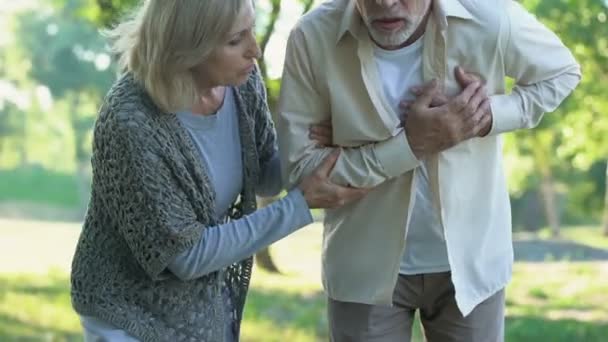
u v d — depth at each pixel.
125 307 2.55
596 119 13.06
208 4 2.35
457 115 2.49
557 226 21.34
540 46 2.58
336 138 2.65
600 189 22.66
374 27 2.44
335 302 2.89
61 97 35.12
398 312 2.86
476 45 2.53
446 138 2.52
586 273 9.79
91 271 2.58
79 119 37.12
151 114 2.48
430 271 2.76
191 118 2.57
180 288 2.59
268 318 7.39
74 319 7.76
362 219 2.72
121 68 2.59
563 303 7.97
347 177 2.59
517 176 22.77
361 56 2.54
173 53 2.40
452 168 2.63
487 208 2.71
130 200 2.46
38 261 12.32
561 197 27.41
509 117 2.58
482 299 2.74
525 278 9.53
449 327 2.86
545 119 13.45
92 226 2.60
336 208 2.74
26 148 38.69
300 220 2.59
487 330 2.85
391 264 2.71
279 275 9.84
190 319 2.62
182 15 2.37
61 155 39.72
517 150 19.19
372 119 2.58
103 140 2.49
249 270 2.79
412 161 2.56
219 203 2.66
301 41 2.62
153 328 2.57
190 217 2.50
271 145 2.88
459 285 2.69
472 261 2.70
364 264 2.74
